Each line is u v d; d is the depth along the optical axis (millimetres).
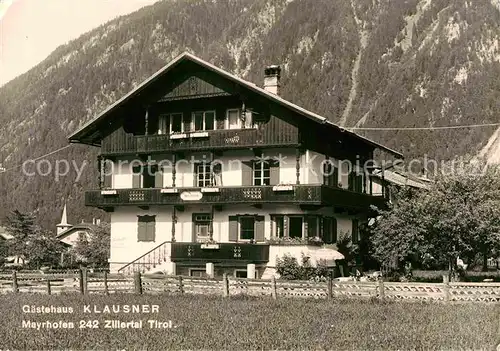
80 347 15062
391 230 35750
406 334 16766
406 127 177125
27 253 62656
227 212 38594
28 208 178625
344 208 40188
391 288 24719
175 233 40031
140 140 40438
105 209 42438
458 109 172250
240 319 19516
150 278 28438
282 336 16469
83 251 61094
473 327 17891
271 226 37281
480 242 32312
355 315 20562
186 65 38875
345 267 39531
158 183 40906
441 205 32594
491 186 33812
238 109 38406
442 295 24141
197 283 27516
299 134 35812
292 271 34656
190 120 39719
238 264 36906
